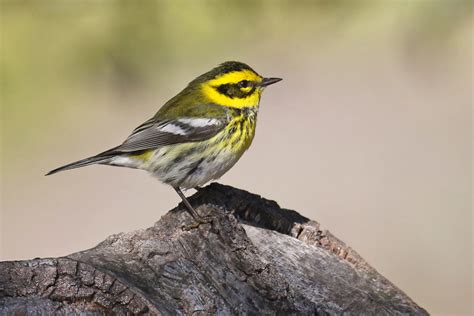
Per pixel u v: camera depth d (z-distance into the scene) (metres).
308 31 16.25
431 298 15.76
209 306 6.52
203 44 15.20
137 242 6.84
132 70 15.12
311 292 7.30
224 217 7.16
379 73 20.66
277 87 20.50
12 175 18.05
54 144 18.05
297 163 18.80
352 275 7.71
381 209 17.58
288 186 18.28
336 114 20.09
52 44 15.48
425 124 19.61
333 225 17.22
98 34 15.05
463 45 18.42
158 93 17.97
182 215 7.27
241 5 15.16
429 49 14.02
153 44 14.88
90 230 17.34
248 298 6.74
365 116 19.84
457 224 17.06
